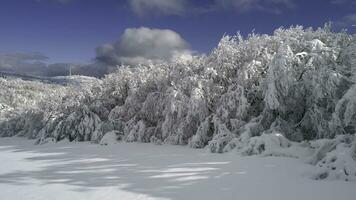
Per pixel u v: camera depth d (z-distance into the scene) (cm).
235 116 1877
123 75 2917
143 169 1227
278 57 1582
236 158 1345
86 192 951
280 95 1605
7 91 6825
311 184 909
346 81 1526
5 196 945
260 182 951
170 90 2133
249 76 1866
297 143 1433
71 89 3294
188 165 1252
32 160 1617
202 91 1969
